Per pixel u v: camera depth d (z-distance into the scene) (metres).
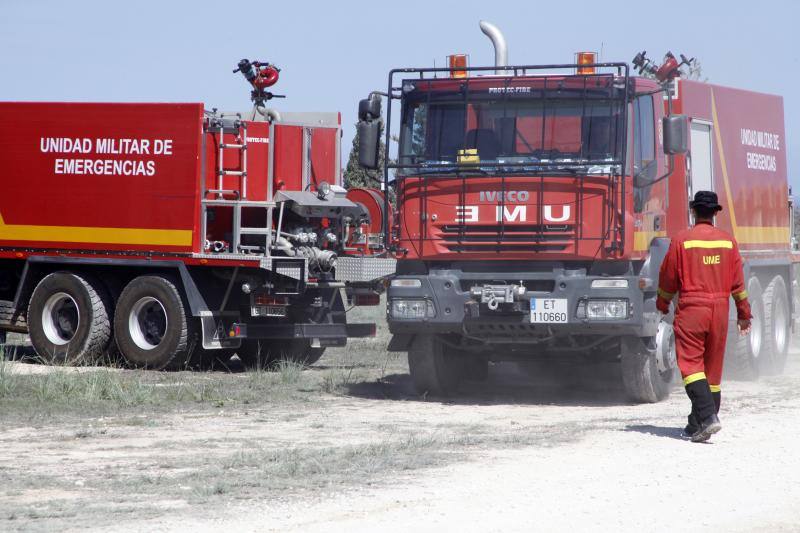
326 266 30.30
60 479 15.09
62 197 30.86
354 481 14.85
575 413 22.42
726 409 22.27
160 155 29.66
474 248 23.12
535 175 22.83
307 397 24.66
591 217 22.66
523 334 23.16
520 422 20.98
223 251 29.45
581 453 17.06
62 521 12.69
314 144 31.70
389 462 16.23
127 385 24.53
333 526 12.47
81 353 30.64
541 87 23.14
